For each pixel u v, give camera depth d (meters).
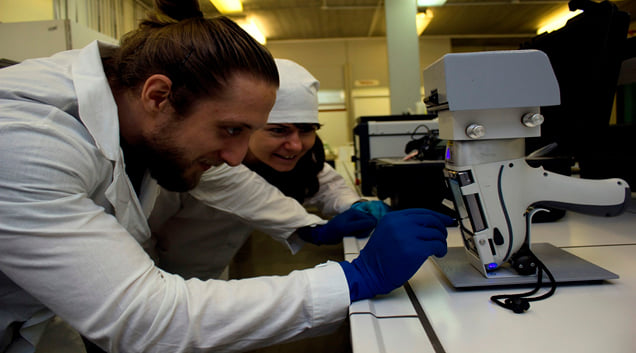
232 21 0.50
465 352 0.35
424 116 1.56
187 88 0.45
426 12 3.86
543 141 0.77
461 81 0.46
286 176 1.21
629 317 0.39
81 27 1.92
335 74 5.61
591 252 0.60
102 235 0.41
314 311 0.46
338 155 2.91
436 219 0.55
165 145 0.49
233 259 1.42
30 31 1.83
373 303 0.48
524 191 0.51
